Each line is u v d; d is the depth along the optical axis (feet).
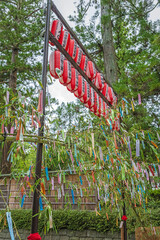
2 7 34.83
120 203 8.66
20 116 3.92
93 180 6.23
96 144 6.30
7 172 21.65
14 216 20.49
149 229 9.34
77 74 8.98
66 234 18.69
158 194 16.97
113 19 26.04
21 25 32.30
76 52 8.95
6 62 33.58
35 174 4.38
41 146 4.76
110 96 12.13
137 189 8.34
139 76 14.01
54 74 7.86
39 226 19.01
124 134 7.86
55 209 20.56
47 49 6.06
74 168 5.80
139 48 25.41
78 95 9.47
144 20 20.77
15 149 4.07
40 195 4.33
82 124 6.75
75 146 5.42
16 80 33.35
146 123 15.47
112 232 16.75
